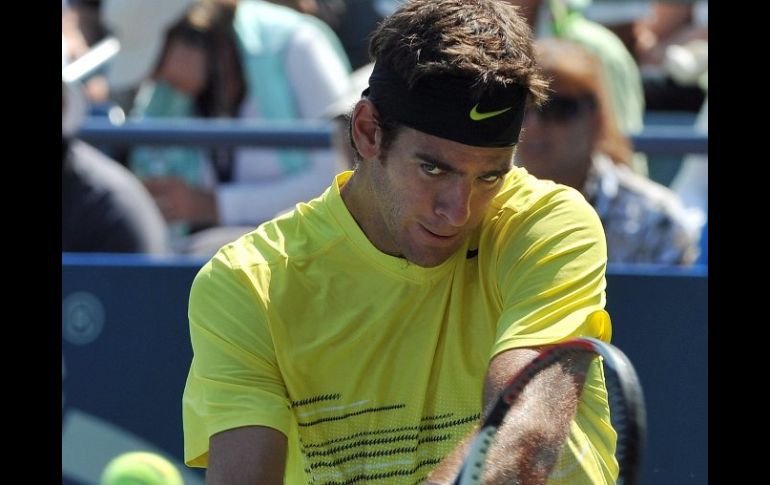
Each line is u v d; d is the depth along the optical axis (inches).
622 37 858.1
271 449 337.1
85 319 607.2
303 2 820.6
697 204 743.1
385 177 338.0
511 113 323.0
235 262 357.4
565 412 303.6
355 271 353.1
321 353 351.3
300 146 650.2
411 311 350.0
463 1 331.3
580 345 287.7
